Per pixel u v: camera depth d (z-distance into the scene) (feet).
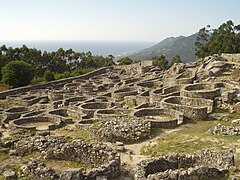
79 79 252.42
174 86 142.51
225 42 276.62
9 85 252.62
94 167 58.44
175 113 106.83
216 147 67.92
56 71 391.86
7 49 357.61
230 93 115.03
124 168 60.13
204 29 348.18
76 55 409.69
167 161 56.18
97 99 148.46
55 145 64.28
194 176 48.32
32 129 109.81
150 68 248.93
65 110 132.36
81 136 93.71
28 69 256.93
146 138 86.33
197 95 121.90
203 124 101.76
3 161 61.52
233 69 160.35
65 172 51.26
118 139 83.41
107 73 270.87
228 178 48.98
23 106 159.33
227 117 105.70
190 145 72.95
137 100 135.95
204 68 171.32
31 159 60.54
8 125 119.24
